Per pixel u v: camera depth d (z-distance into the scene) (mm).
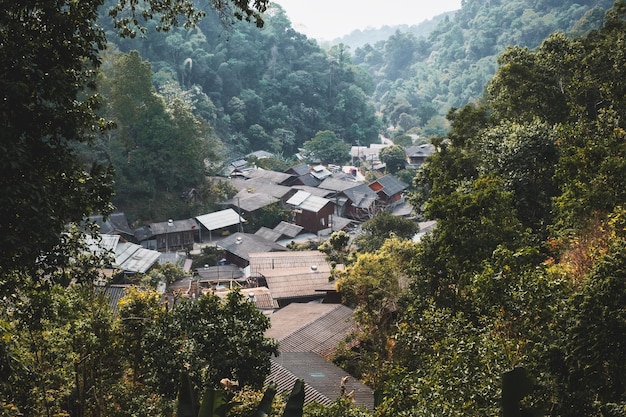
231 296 12844
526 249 11109
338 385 15688
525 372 4832
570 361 7945
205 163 57094
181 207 48812
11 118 6996
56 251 7746
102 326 12711
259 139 78000
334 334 20125
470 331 9414
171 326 12031
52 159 7617
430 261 17312
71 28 7527
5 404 8914
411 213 54719
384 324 19797
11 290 7914
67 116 7523
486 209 15336
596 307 7879
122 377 13594
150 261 34719
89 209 8289
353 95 93000
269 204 50938
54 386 11156
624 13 24672
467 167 21719
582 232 13211
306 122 86188
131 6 9531
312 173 63250
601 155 15047
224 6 9602
